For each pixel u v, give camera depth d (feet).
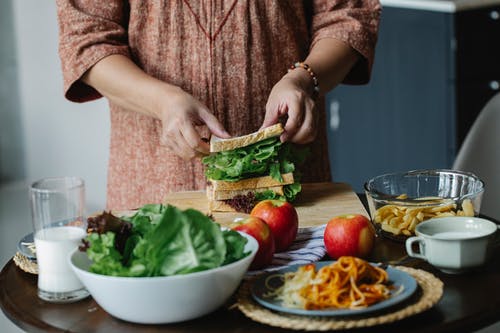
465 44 11.01
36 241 3.30
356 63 5.48
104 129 12.09
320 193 5.02
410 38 11.40
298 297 2.88
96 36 5.08
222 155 4.68
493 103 5.55
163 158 5.32
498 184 5.46
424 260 3.57
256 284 3.10
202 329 2.89
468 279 3.31
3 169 13.66
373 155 11.89
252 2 5.12
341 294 2.87
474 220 3.46
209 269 2.86
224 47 5.14
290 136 4.66
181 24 5.13
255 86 5.24
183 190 5.33
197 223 2.87
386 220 3.88
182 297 2.84
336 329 2.75
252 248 3.18
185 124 4.57
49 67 12.57
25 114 13.16
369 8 5.50
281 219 3.66
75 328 2.97
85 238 3.11
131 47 5.29
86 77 5.10
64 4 5.15
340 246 3.56
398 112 11.65
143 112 4.95
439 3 11.12
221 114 5.24
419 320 2.88
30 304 3.27
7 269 3.77
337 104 11.81
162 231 2.83
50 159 13.10
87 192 12.66
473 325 2.87
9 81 13.09
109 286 2.82
